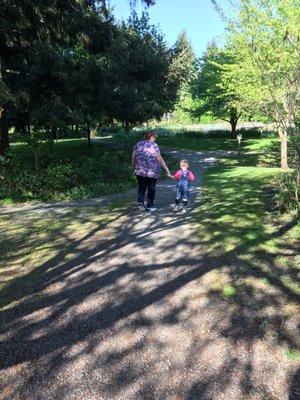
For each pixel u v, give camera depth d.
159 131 55.12
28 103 17.06
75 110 18.77
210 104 46.12
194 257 5.59
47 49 15.33
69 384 3.05
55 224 7.67
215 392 2.91
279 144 37.19
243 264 5.22
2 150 14.77
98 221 7.83
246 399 2.83
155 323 3.89
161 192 11.56
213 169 19.92
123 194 11.33
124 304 4.29
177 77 34.56
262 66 8.73
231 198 9.80
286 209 7.95
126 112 24.89
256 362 3.23
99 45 21.41
